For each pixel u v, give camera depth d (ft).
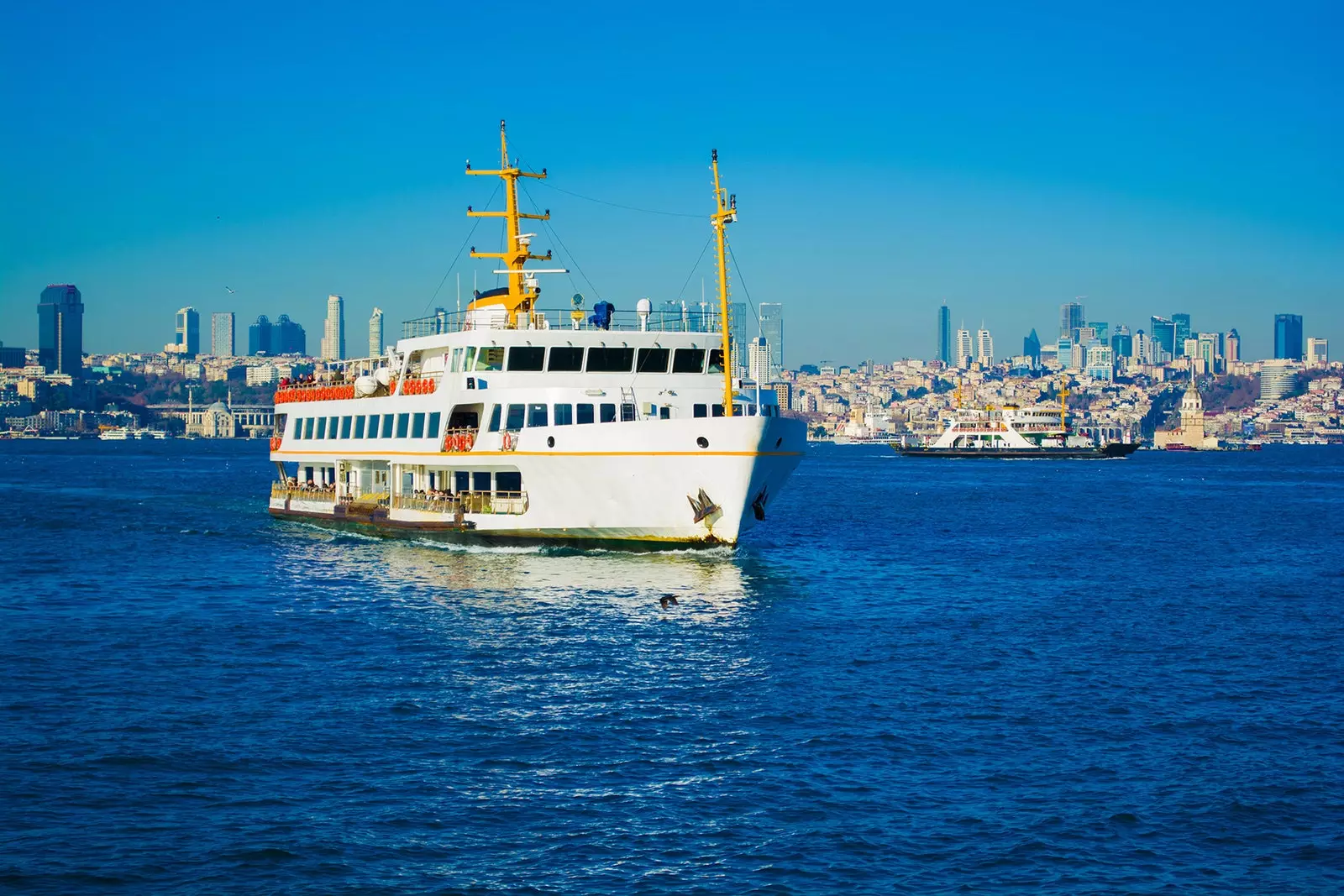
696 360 244.01
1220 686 146.82
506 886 92.53
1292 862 96.58
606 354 237.86
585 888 92.22
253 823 102.42
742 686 144.36
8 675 147.54
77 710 132.16
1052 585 229.25
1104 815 105.09
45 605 196.03
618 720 129.90
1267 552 295.07
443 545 246.47
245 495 475.31
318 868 94.68
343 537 279.49
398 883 92.73
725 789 110.42
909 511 429.38
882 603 203.51
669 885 92.73
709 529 216.54
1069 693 143.13
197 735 124.06
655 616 183.32
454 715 131.34
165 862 95.09
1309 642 172.96
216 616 185.06
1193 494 570.05
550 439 221.05
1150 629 182.60
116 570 234.99
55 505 411.34
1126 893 91.71
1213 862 96.58
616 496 218.79
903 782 112.47
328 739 123.13
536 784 111.45
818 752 120.47
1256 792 110.32
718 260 220.02
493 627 174.70
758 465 211.82
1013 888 92.43
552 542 232.73
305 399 314.55
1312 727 129.59
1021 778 113.39
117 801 106.42
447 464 241.14
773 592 207.10
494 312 252.01
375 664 153.69
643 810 105.91
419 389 251.60
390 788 110.32
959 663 157.48
